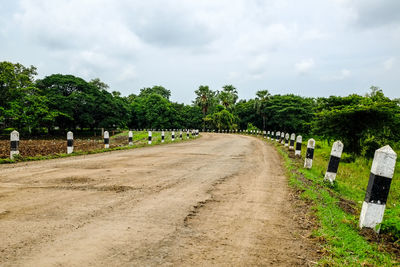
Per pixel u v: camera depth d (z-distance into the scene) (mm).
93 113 48719
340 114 15883
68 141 11469
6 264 2445
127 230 3346
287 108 54344
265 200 4984
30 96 40094
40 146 16234
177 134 36594
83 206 4219
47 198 4594
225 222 3793
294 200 5039
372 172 3822
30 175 6555
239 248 2992
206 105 75438
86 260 2578
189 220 3807
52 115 40844
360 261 2807
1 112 39531
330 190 6234
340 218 4137
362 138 16391
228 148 15797
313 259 2812
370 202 3752
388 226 3625
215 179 6730
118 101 55938
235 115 71625
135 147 15734
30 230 3230
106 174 6863
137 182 6059
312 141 8883
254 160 10656
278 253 2912
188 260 2668
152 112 69750
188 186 5867
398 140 16359
